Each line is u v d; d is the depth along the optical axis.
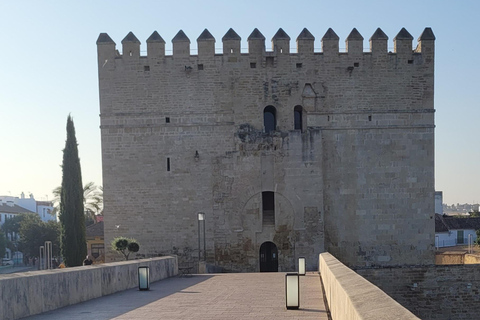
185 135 44.31
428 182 44.31
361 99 44.50
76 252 46.81
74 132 48.03
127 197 44.16
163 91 44.50
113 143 44.41
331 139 44.28
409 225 43.97
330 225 44.00
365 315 6.38
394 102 44.53
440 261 57.94
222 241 43.72
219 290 22.91
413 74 44.72
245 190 43.81
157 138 44.34
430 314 37.44
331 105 44.44
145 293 21.86
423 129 44.53
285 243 43.53
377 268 37.50
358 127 44.31
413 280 37.56
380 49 44.69
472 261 52.09
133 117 44.38
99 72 44.66
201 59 44.47
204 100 44.38
